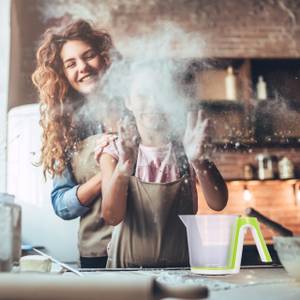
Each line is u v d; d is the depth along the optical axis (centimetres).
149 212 207
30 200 205
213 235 152
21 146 208
